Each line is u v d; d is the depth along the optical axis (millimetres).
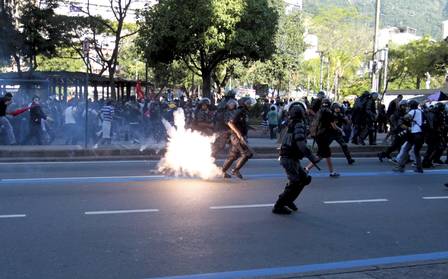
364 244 6676
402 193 10297
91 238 6676
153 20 28766
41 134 17078
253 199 9312
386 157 15500
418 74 56094
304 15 62156
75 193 9602
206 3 27391
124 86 30203
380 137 21812
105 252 6105
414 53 57750
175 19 27797
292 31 48281
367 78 69438
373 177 12312
